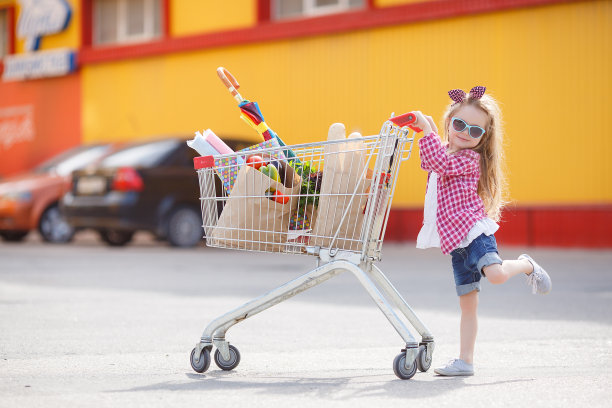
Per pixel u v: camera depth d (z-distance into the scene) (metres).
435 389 4.36
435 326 6.77
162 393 4.25
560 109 16.30
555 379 4.63
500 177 5.00
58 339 6.07
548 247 16.23
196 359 4.86
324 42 19.33
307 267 12.34
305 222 4.90
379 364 5.16
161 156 15.52
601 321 6.97
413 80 18.06
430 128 4.75
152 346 5.80
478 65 17.20
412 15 17.86
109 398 4.13
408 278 10.65
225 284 9.98
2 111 25.27
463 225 4.71
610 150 15.83
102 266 12.32
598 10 15.93
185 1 21.64
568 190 16.20
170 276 10.93
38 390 4.32
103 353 5.52
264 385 4.47
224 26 21.00
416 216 17.81
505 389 4.36
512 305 7.99
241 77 20.67
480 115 4.88
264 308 4.87
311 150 4.90
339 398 4.14
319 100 19.44
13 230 17.92
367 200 4.71
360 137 4.76
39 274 11.12
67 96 23.92
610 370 4.91
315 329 6.61
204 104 21.42
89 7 23.64
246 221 4.88
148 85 22.36
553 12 16.36
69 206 15.58
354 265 4.67
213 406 3.95
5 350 5.61
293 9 20.27
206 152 5.10
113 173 15.12
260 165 4.87
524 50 16.67
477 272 4.84
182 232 15.73
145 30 22.94
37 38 24.36
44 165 18.23
